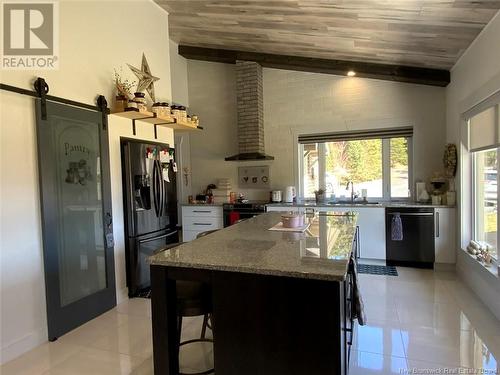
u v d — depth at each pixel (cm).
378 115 510
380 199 523
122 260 351
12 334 241
